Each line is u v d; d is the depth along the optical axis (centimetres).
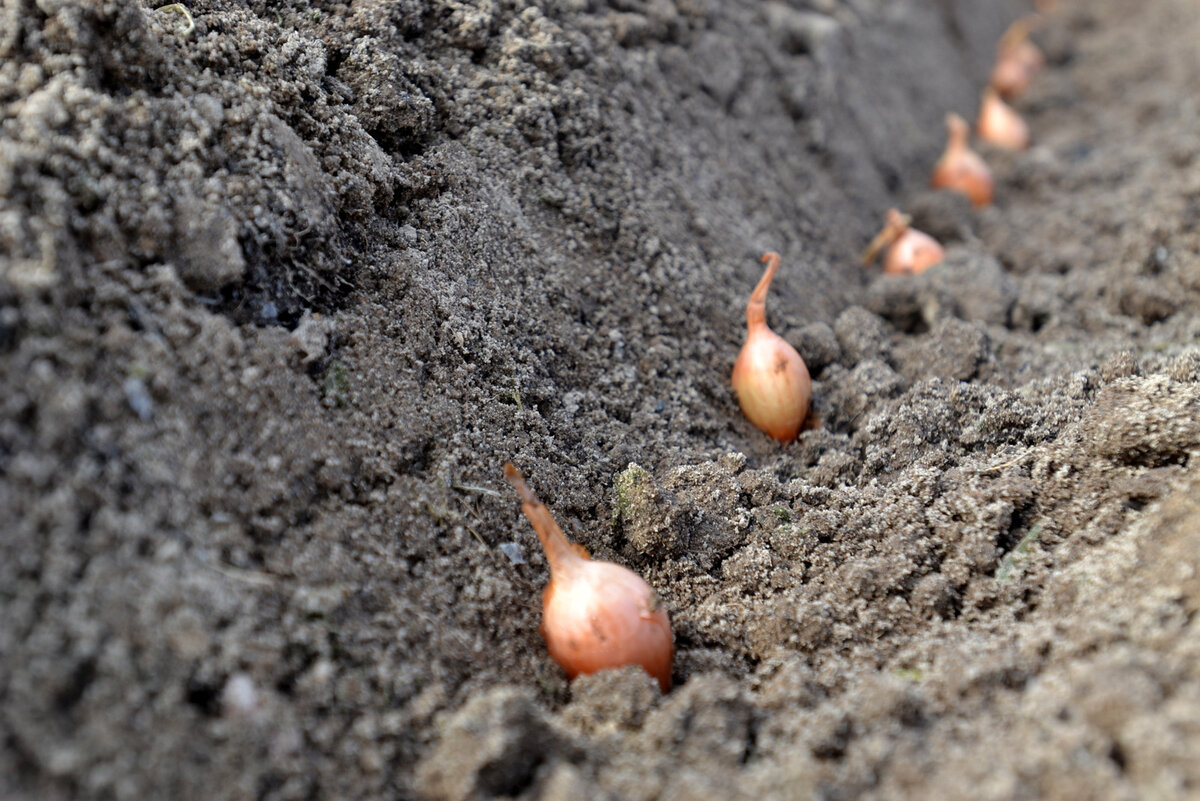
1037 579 53
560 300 57
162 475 50
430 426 54
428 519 53
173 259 52
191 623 50
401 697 51
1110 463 54
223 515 51
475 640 52
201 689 49
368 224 55
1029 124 91
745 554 54
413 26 57
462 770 50
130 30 52
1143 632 51
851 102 71
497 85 58
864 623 53
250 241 52
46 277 50
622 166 59
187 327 51
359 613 51
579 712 51
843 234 66
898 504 55
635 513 54
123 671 49
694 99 64
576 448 55
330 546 52
